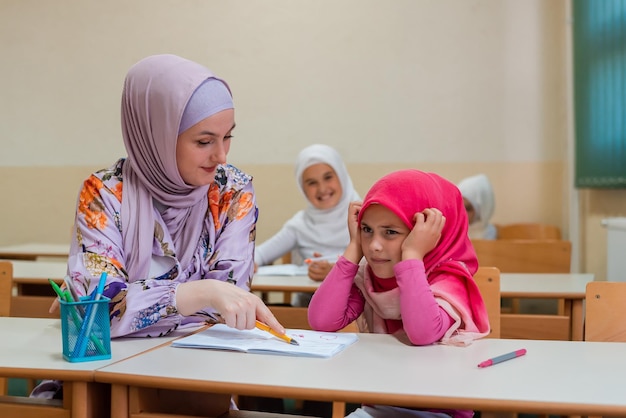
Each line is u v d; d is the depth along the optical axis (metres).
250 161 4.74
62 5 4.90
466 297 1.54
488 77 4.48
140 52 4.83
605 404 1.00
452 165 4.53
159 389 1.26
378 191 1.57
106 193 1.55
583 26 3.93
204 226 1.64
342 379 1.13
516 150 4.47
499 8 4.46
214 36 4.75
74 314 1.27
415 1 4.54
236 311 1.36
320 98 4.65
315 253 3.05
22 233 5.00
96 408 1.23
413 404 1.04
